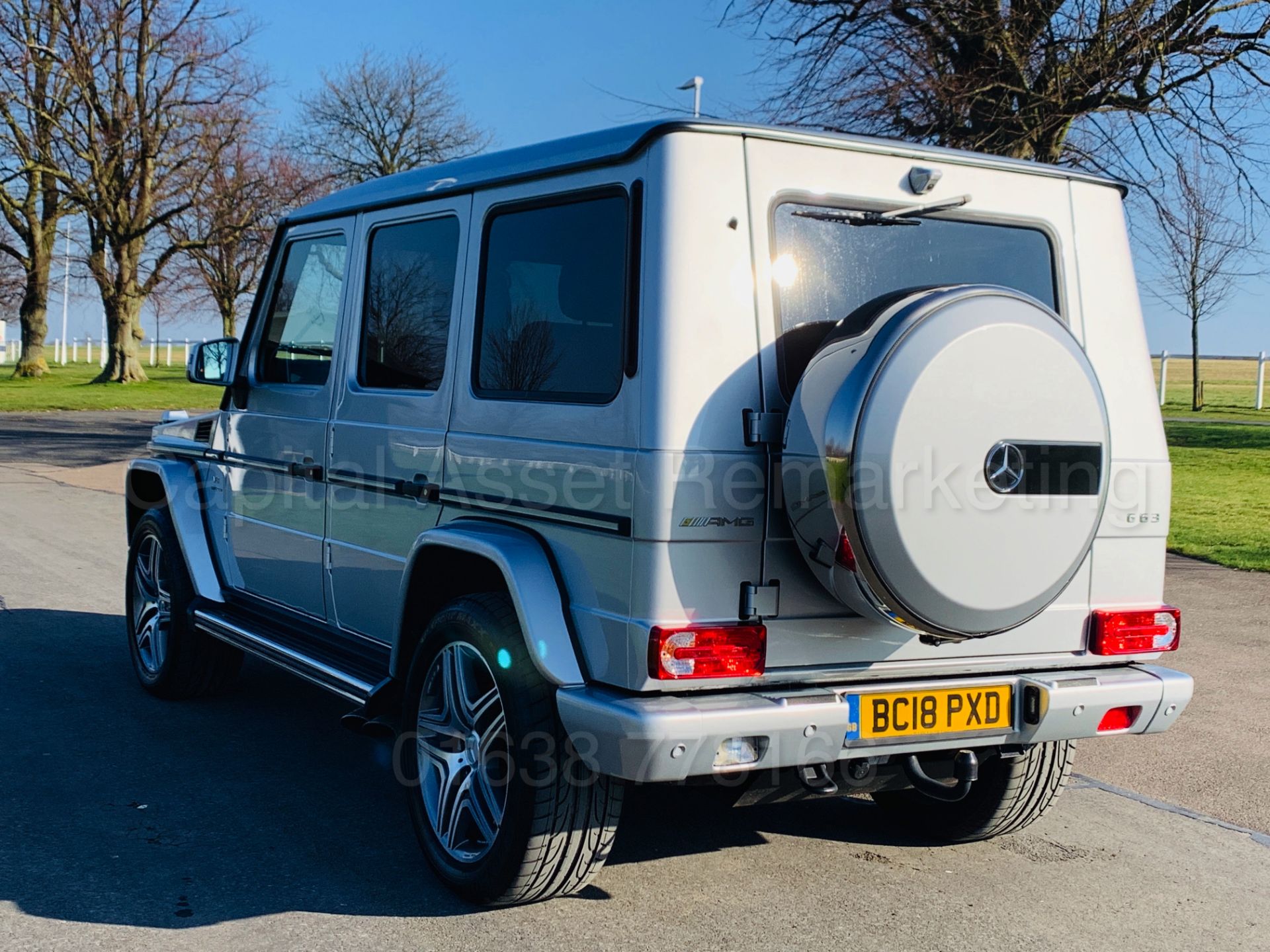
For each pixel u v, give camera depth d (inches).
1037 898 159.2
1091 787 208.5
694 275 131.4
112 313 1715.1
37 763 199.0
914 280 147.3
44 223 1839.3
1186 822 191.8
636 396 131.2
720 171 134.3
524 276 151.9
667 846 173.6
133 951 134.9
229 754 207.8
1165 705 152.5
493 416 153.0
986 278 153.3
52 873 154.9
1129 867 171.9
